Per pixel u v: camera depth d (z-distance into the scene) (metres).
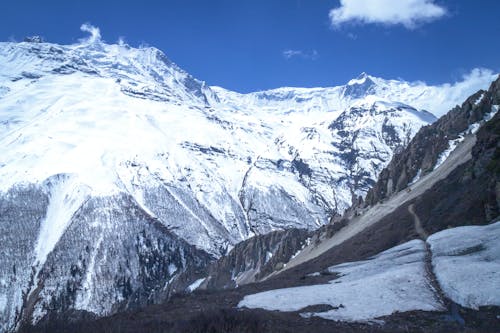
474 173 74.44
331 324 34.88
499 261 42.00
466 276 39.88
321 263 86.31
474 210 63.66
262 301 43.94
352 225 120.81
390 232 79.75
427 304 37.31
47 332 32.47
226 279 184.88
